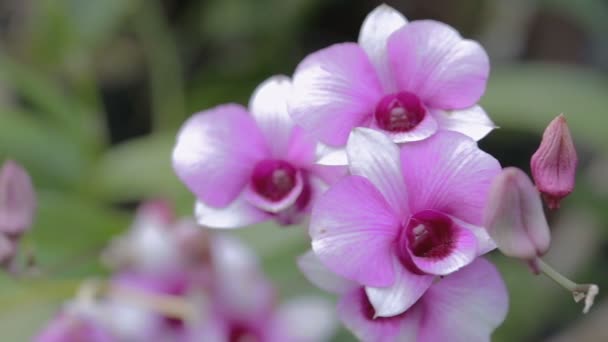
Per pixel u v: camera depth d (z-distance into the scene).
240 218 0.54
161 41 0.96
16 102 0.97
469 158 0.51
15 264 0.61
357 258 0.50
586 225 0.84
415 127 0.52
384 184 0.51
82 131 0.82
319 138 0.52
